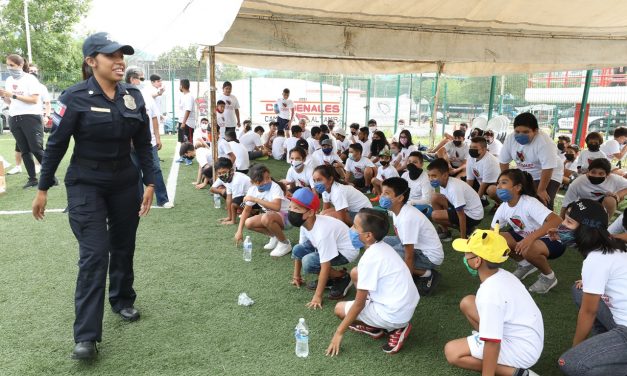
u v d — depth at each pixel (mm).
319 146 9484
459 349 2494
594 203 2457
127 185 2881
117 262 3125
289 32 5426
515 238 3938
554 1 5191
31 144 6848
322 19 5602
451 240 5148
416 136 17094
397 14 5605
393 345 2879
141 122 2848
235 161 7320
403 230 3572
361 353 2871
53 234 4930
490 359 2246
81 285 2652
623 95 12367
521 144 4793
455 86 18391
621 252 2400
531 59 7047
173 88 18453
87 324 2637
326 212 4816
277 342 2969
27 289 3623
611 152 7867
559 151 8211
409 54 6273
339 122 19344
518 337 2295
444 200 5277
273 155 11156
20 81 6656
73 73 22688
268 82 19375
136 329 3088
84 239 2652
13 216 5559
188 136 10727
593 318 2471
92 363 2693
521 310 2303
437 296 3736
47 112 7176
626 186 5227
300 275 3998
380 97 20875
